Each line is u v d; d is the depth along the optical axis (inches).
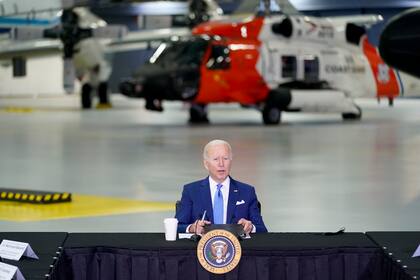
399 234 386.6
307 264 354.0
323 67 1764.3
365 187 848.9
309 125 1731.1
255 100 1721.2
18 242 351.3
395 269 337.1
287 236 382.0
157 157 1128.8
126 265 357.7
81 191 833.5
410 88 1913.1
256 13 1818.4
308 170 979.9
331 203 749.3
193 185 418.6
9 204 753.6
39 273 326.0
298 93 1726.1
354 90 1824.6
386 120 1899.6
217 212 412.5
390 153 1165.7
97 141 1386.6
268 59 1704.0
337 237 379.6
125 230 628.1
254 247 354.6
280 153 1160.2
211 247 340.2
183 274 352.8
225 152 413.7
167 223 369.7
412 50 462.0
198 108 1822.1
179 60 1680.6
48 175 959.6
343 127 1667.1
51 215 694.5
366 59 1841.8
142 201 768.9
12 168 1029.2
